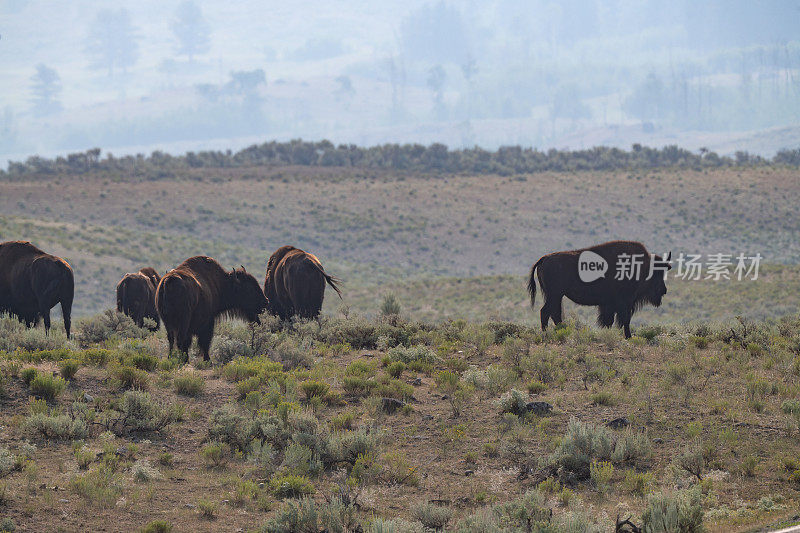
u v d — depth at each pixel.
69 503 12.20
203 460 14.74
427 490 13.95
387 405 17.89
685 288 76.88
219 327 27.92
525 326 28.08
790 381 19.83
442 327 28.52
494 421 17.20
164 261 110.25
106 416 15.87
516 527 11.88
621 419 16.88
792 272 79.25
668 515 11.80
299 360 21.89
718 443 15.75
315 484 14.09
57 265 25.38
